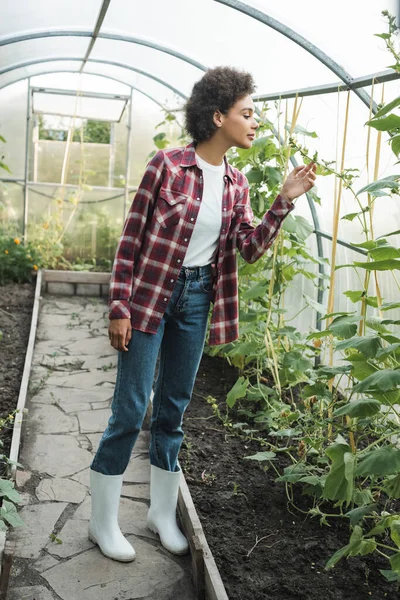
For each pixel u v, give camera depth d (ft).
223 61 14.93
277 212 7.68
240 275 13.89
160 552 8.89
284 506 9.85
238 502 9.93
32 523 9.41
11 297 22.72
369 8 8.87
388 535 8.97
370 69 10.12
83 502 10.09
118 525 9.30
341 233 13.85
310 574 8.25
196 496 10.03
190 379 8.56
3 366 15.92
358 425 8.85
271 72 13.44
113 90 26.32
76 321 20.77
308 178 7.61
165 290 7.86
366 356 7.24
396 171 10.72
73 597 7.95
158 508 9.11
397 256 7.62
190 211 7.68
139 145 27.37
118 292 7.82
